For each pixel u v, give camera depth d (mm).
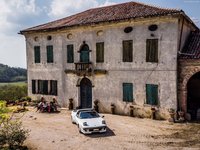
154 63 18000
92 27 20797
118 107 19906
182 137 13734
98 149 12070
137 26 18688
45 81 24391
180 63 17203
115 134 14508
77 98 22250
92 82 21188
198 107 19250
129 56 19188
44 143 13180
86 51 21578
